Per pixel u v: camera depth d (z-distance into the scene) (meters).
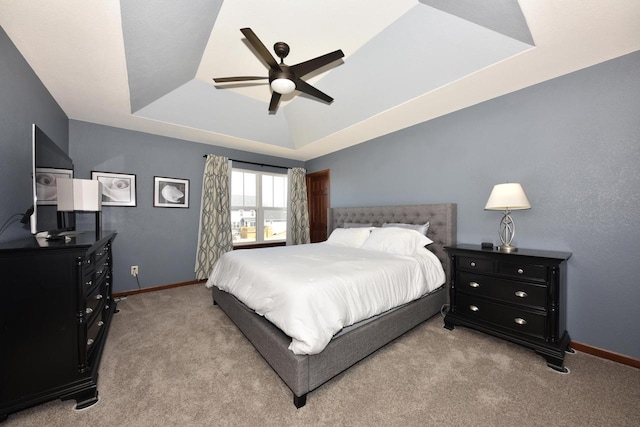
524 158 2.36
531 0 1.43
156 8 1.57
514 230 2.43
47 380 1.39
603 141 1.96
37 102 2.16
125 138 3.47
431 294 2.60
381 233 3.09
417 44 2.12
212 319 2.64
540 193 2.27
